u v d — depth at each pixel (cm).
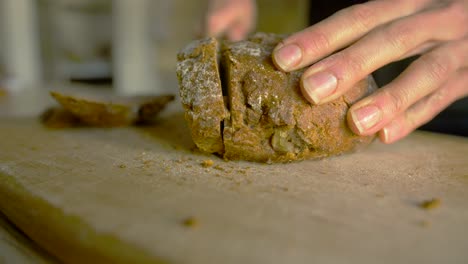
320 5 42
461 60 26
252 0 43
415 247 17
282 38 26
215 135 24
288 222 19
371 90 25
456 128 34
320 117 24
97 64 62
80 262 18
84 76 61
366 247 17
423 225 19
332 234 18
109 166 24
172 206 19
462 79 28
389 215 19
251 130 24
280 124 23
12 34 56
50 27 61
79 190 21
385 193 21
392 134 26
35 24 59
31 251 20
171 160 25
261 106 24
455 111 35
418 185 22
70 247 18
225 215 19
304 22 48
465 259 17
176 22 53
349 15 25
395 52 24
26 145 27
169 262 17
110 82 63
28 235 20
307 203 20
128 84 52
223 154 25
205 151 25
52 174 22
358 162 25
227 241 17
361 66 24
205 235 18
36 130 31
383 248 17
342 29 24
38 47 60
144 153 26
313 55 24
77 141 28
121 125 31
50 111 34
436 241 18
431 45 27
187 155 26
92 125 32
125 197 20
